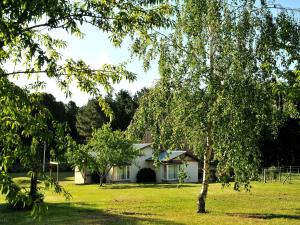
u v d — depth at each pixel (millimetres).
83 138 78938
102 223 16703
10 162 4441
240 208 21625
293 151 61062
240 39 16484
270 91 16391
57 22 4887
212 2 16688
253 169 17000
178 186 37188
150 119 18281
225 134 16562
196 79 16781
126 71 5824
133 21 5602
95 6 5191
